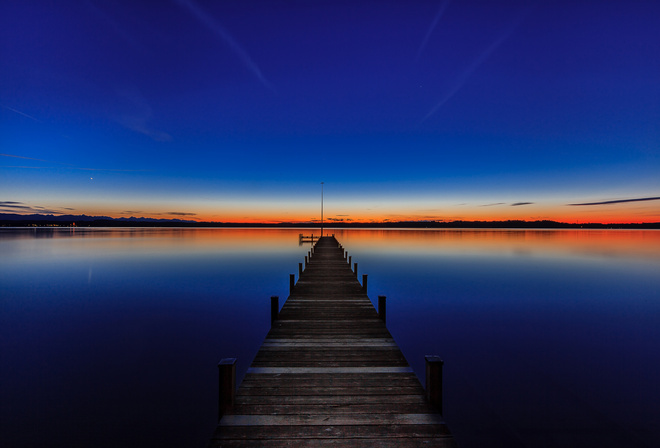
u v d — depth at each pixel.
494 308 13.32
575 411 5.61
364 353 5.50
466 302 14.38
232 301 14.44
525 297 15.30
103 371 7.28
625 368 7.41
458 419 5.36
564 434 4.98
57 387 6.52
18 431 5.05
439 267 25.48
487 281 19.52
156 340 9.40
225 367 3.74
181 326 10.80
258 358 5.27
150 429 5.14
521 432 5.04
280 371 4.79
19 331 10.13
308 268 15.77
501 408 5.72
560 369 7.39
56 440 4.83
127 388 6.50
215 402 6.00
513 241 66.88
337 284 11.77
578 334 9.95
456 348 8.80
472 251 40.62
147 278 20.12
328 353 5.49
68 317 11.80
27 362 7.74
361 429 3.46
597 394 6.20
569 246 51.69
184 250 40.69
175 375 7.12
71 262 28.28
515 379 6.91
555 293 16.16
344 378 4.57
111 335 9.79
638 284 18.53
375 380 4.52
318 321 7.39
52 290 16.61
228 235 97.44
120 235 95.88
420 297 15.35
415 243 57.41
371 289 17.27
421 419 3.64
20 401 5.96
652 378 6.95
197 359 8.04
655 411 5.62
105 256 33.25
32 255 34.50
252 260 29.61
